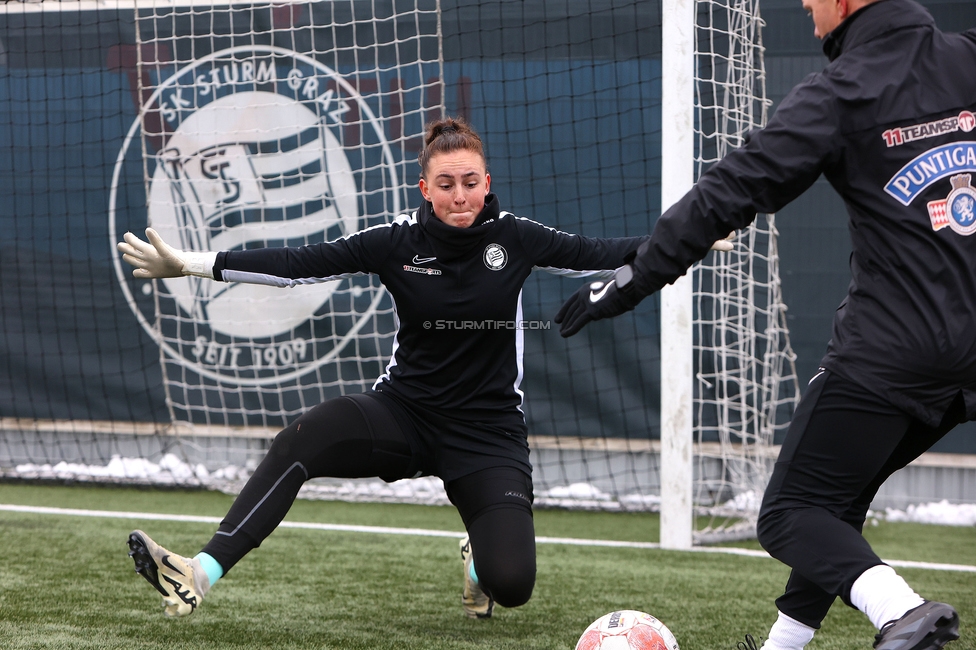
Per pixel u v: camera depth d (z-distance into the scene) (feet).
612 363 32.78
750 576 22.08
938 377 9.97
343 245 14.61
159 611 17.16
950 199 9.96
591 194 32.45
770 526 10.85
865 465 10.42
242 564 22.11
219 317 34.73
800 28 31.32
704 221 9.97
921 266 9.91
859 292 10.45
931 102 10.05
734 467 30.50
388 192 33.76
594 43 32.22
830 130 9.95
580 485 33.14
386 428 14.57
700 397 29.14
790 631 12.28
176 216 34.78
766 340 32.01
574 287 32.86
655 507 32.04
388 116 33.58
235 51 34.14
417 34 32.91
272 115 34.14
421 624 16.87
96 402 35.42
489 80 32.89
